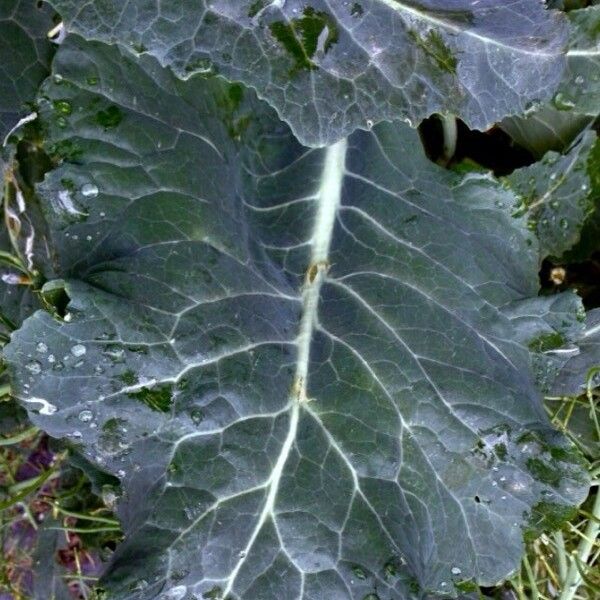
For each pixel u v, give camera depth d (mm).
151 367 518
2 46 563
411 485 549
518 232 604
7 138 556
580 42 600
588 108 611
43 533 729
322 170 602
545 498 555
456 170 607
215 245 546
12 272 648
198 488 520
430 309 575
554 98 613
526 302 582
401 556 534
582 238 687
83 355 510
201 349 528
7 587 729
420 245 588
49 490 742
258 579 518
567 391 638
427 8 521
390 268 584
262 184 603
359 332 569
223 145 579
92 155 530
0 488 710
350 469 544
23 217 630
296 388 549
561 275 699
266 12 500
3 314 633
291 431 542
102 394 514
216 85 580
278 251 589
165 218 536
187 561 511
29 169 624
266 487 529
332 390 553
